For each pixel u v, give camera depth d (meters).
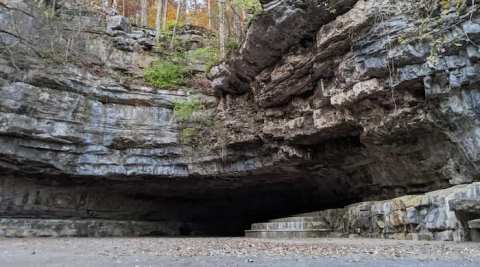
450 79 13.70
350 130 18.52
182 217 33.44
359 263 7.53
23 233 22.88
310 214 22.64
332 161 21.48
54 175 24.09
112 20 28.02
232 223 35.44
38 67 22.64
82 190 26.78
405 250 9.77
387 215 15.73
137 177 25.45
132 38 28.36
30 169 23.06
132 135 24.94
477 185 11.77
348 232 18.83
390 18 14.66
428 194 13.86
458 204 11.54
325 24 16.66
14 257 9.34
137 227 28.78
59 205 25.94
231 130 23.42
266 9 16.89
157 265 7.39
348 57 16.22
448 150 15.26
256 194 30.42
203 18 40.59
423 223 13.59
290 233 20.22
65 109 23.27
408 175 17.83
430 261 7.67
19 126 21.55
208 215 34.84
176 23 31.42
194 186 27.88
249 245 12.63
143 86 25.81
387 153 17.84
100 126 24.45
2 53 21.45
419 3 14.05
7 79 21.45
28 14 22.98
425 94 14.44
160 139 25.27
